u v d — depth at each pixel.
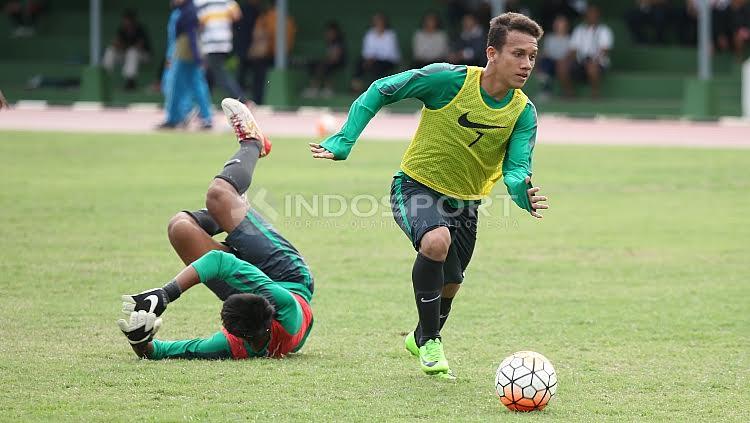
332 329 26.22
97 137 65.62
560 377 22.14
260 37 88.69
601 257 35.78
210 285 22.80
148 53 96.12
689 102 84.94
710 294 30.59
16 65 99.12
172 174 51.56
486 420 18.98
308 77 94.62
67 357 22.80
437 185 22.42
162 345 22.80
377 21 90.44
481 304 29.23
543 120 85.31
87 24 105.19
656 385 21.62
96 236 37.16
